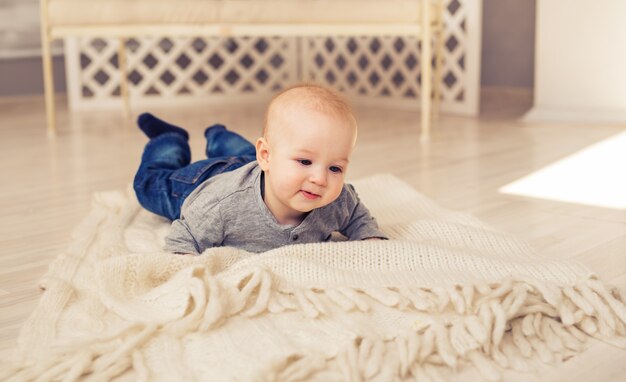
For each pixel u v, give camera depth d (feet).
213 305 2.65
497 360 2.50
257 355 2.46
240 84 12.41
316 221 3.40
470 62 10.15
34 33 11.93
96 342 2.54
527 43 11.60
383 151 7.27
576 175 5.80
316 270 3.02
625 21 8.79
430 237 3.62
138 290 3.00
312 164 3.02
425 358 2.49
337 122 3.00
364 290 2.87
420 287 2.87
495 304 2.70
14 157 7.20
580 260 3.57
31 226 4.52
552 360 2.49
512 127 8.90
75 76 11.27
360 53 11.88
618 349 2.60
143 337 2.56
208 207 3.33
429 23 7.98
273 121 3.09
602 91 9.07
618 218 4.42
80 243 3.78
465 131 8.64
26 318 2.95
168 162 4.23
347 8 8.04
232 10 8.05
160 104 11.90
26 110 11.39
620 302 2.77
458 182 5.66
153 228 4.10
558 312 2.73
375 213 4.28
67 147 7.80
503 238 3.54
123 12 8.07
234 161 3.85
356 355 2.46
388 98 11.53
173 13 8.04
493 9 11.96
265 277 2.86
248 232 3.41
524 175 5.87
